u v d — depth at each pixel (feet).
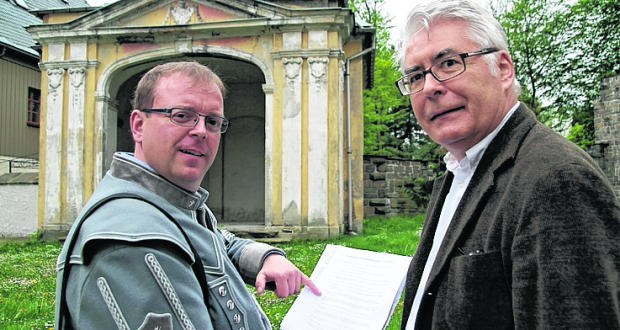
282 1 35.86
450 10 4.82
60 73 36.60
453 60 4.75
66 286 4.10
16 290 18.17
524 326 3.51
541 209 3.60
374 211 53.26
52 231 36.14
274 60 34.68
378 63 77.97
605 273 3.27
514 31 83.66
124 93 45.21
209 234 4.79
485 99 4.69
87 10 37.65
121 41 36.45
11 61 56.75
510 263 3.84
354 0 86.53
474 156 4.83
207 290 4.43
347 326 5.37
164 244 4.06
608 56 81.30
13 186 44.52
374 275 5.77
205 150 4.84
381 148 87.81
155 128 4.70
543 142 4.06
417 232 35.12
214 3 35.01
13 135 56.90
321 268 6.31
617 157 65.41
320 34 34.14
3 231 44.29
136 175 4.64
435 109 4.87
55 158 36.45
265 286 6.16
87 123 36.55
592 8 80.18
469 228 4.31
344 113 38.75
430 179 55.72
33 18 67.77
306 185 33.88
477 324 3.90
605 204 3.45
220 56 36.19
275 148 34.32
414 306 5.10
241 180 48.98
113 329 3.76
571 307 3.27
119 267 3.84
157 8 35.81
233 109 49.34
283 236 33.22
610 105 66.39
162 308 3.84
